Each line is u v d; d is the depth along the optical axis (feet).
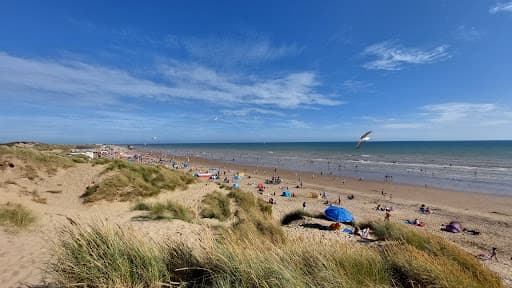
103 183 43.14
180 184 58.95
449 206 79.56
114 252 9.25
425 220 64.13
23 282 11.45
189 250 10.50
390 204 81.97
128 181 46.93
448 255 17.51
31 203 31.01
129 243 9.83
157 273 8.99
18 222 20.62
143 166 59.72
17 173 41.09
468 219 65.05
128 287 8.48
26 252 15.47
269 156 287.89
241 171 164.66
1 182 37.29
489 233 52.90
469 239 48.62
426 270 11.36
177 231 23.38
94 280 8.46
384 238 26.32
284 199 88.63
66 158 53.52
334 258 11.29
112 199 40.63
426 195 94.58
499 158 216.95
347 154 290.76
